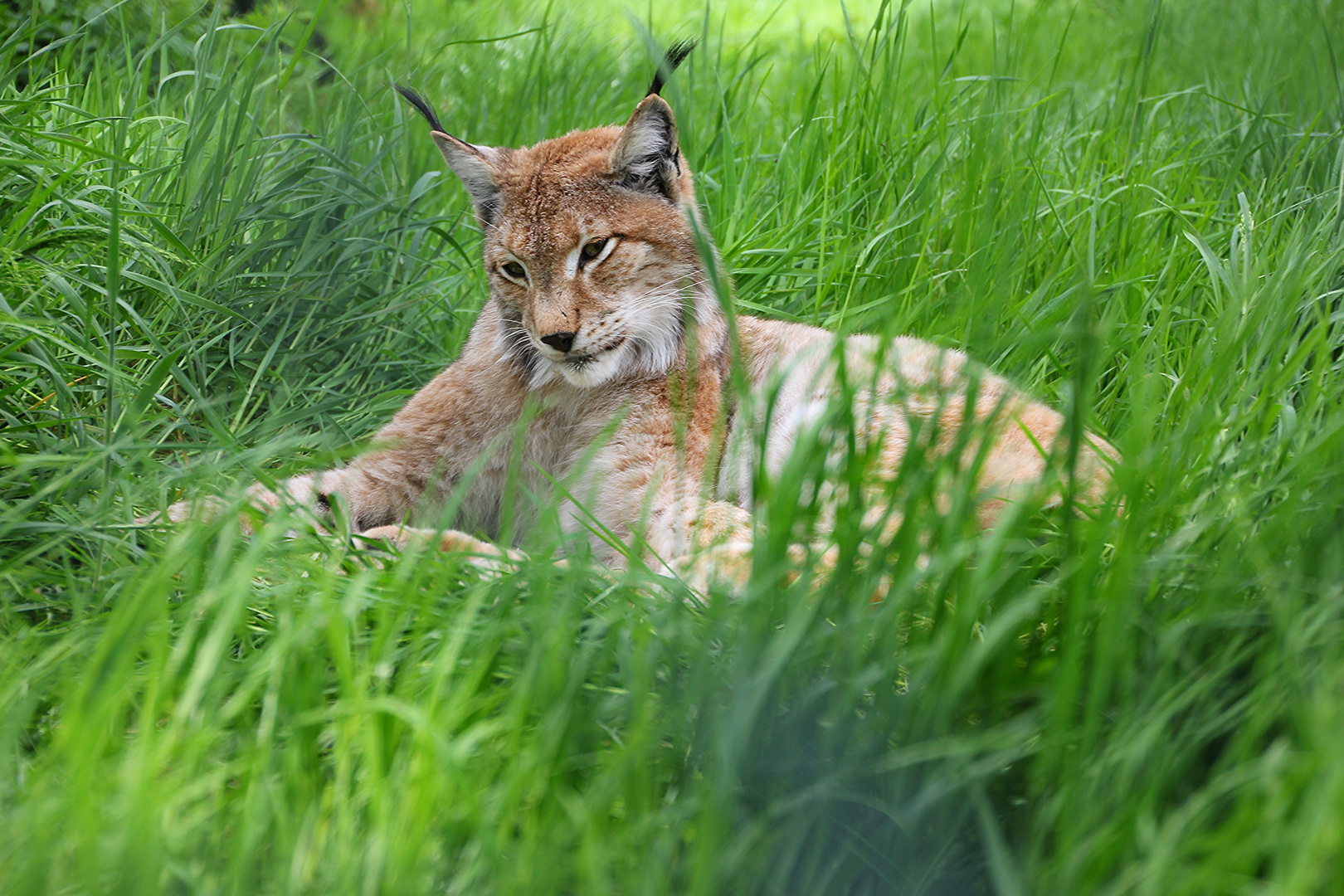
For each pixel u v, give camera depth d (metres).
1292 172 9.08
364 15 13.92
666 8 18.09
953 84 10.41
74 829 3.28
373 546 5.54
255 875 3.42
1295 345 5.92
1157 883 3.03
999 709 3.92
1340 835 2.85
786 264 8.80
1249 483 4.83
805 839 3.63
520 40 14.07
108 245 6.83
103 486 5.41
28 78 9.55
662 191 7.27
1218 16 14.11
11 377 6.17
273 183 8.59
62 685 4.03
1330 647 3.58
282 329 7.78
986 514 6.20
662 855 3.39
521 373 7.30
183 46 10.20
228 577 4.51
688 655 4.33
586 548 4.98
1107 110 11.34
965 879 3.57
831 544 4.27
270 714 3.72
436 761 3.49
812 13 21.36
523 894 3.22
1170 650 3.79
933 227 8.56
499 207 7.26
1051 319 7.15
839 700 3.84
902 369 6.72
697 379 7.17
